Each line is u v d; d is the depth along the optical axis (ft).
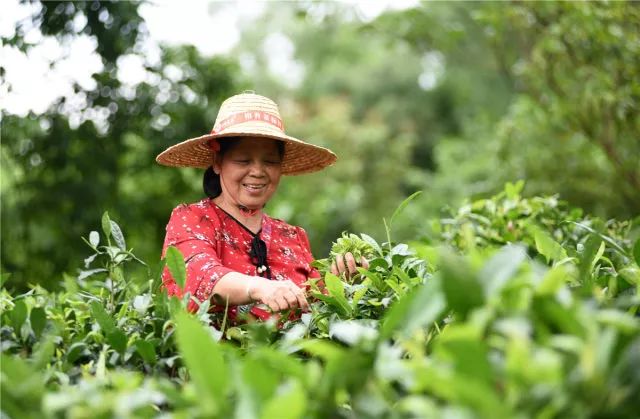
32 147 28.25
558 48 19.60
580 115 20.84
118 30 27.61
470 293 4.09
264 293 7.47
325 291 7.91
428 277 6.86
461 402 3.58
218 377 4.16
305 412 3.99
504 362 3.85
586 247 5.71
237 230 9.53
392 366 4.05
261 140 9.62
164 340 5.97
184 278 6.35
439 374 3.60
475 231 11.34
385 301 6.73
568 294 4.10
